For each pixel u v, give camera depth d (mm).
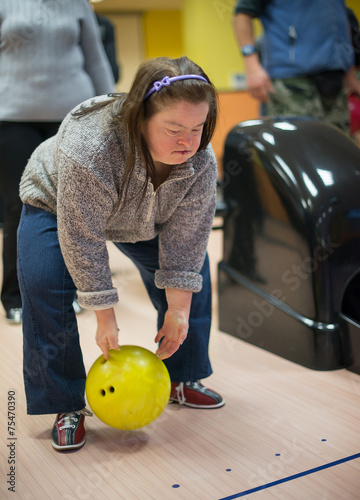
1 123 1807
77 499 968
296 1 2025
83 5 1875
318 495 958
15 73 1789
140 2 8031
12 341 1742
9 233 1869
